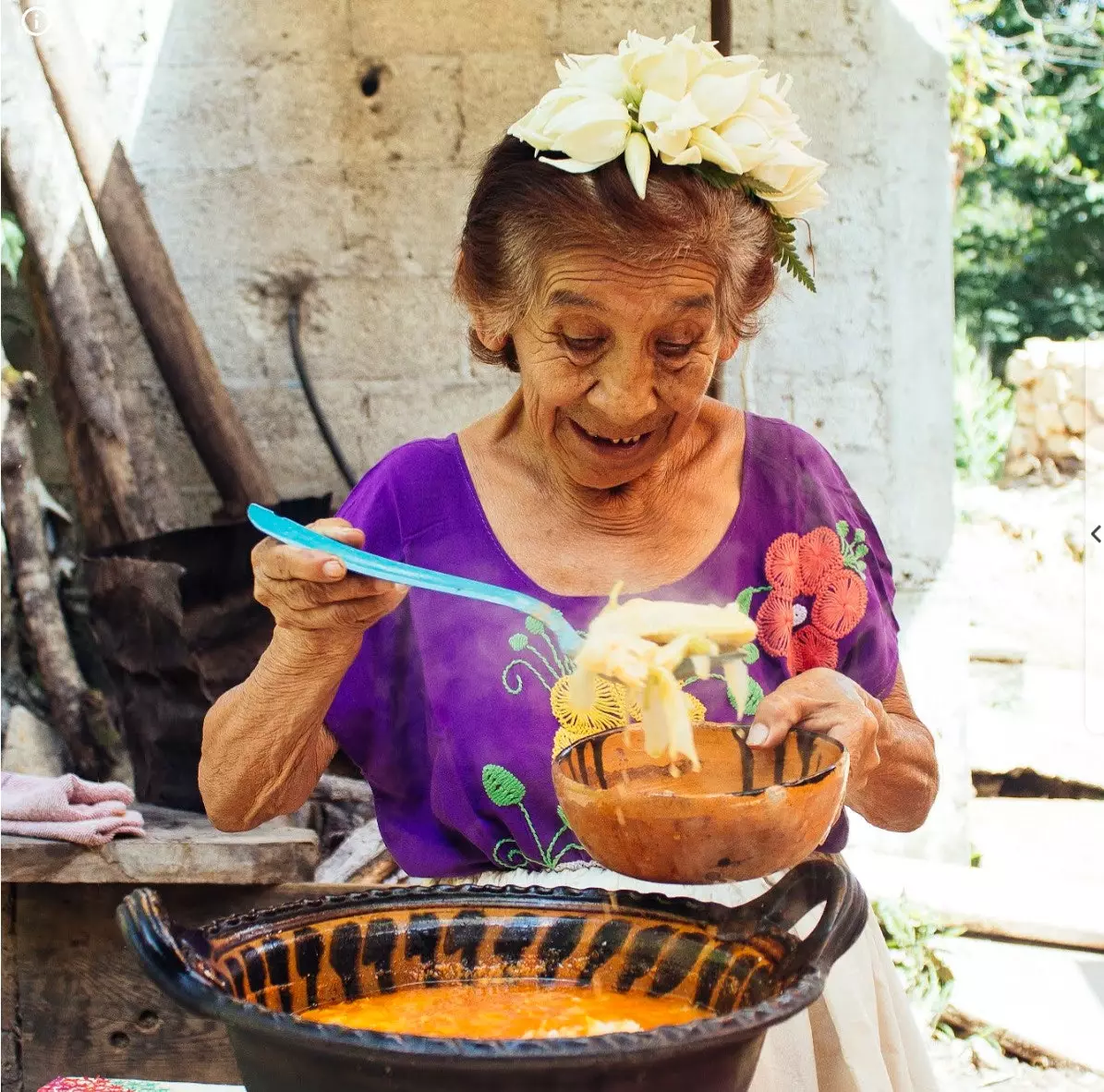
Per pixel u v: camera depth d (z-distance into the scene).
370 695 1.56
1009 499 8.43
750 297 1.47
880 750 1.46
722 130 1.31
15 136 3.61
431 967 1.14
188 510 3.93
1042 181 11.76
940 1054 3.41
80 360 3.68
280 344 3.97
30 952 2.46
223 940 1.04
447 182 3.93
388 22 3.88
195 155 3.91
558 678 1.52
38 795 2.44
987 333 12.26
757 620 1.60
